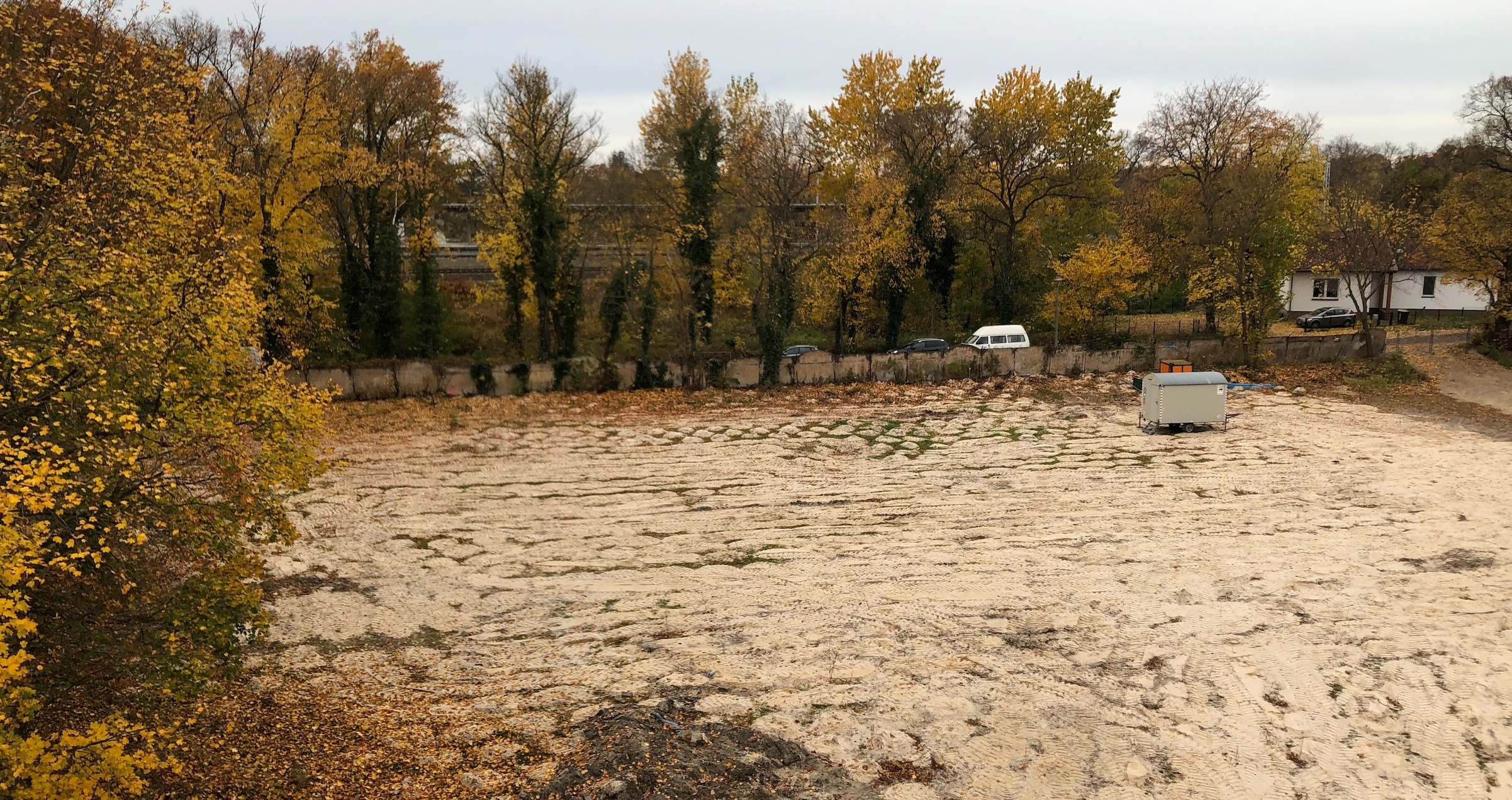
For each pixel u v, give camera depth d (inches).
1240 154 1943.9
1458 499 821.2
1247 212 1626.5
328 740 428.5
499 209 1678.2
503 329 1820.9
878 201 1715.1
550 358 1676.9
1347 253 1963.6
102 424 353.4
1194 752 419.8
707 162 1596.9
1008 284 1886.1
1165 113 1998.0
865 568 672.4
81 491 346.3
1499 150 1647.4
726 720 445.1
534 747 421.4
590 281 1845.5
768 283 1612.9
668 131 1603.1
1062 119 1824.6
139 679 395.9
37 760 285.3
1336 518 777.6
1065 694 471.8
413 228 1807.3
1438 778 399.9
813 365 1510.8
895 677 491.5
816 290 1717.5
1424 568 647.1
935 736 430.6
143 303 374.3
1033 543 724.0
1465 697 465.1
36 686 360.2
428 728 441.1
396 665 516.4
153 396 376.5
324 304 1434.5
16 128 457.1
